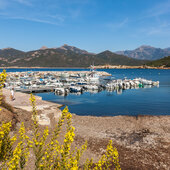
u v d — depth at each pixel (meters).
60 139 14.41
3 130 3.44
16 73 129.75
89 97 48.41
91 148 15.07
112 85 67.75
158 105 36.84
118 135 18.92
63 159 3.27
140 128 21.70
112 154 4.35
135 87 73.12
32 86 62.09
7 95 35.75
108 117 27.09
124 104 38.41
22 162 3.61
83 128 20.81
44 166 3.69
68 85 70.31
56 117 22.27
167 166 12.75
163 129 21.28
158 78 118.00
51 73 149.00
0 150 3.28
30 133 13.32
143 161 13.40
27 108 20.66
